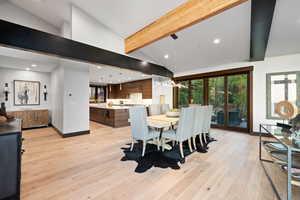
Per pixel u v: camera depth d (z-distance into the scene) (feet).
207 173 7.16
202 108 11.29
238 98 16.16
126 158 8.96
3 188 4.77
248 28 10.04
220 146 11.22
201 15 8.09
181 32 11.94
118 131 16.44
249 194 5.57
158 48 15.24
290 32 10.03
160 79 22.98
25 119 17.07
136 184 6.23
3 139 4.75
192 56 15.87
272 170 7.39
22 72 17.66
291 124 7.04
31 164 8.04
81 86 14.61
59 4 11.37
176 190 5.82
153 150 10.43
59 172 7.20
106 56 12.16
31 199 5.23
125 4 10.12
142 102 23.97
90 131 16.38
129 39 13.76
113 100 30.63
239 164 8.13
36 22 13.08
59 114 14.92
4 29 7.25
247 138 13.41
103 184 6.22
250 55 13.48
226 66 16.48
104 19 12.14
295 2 7.52
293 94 12.70
